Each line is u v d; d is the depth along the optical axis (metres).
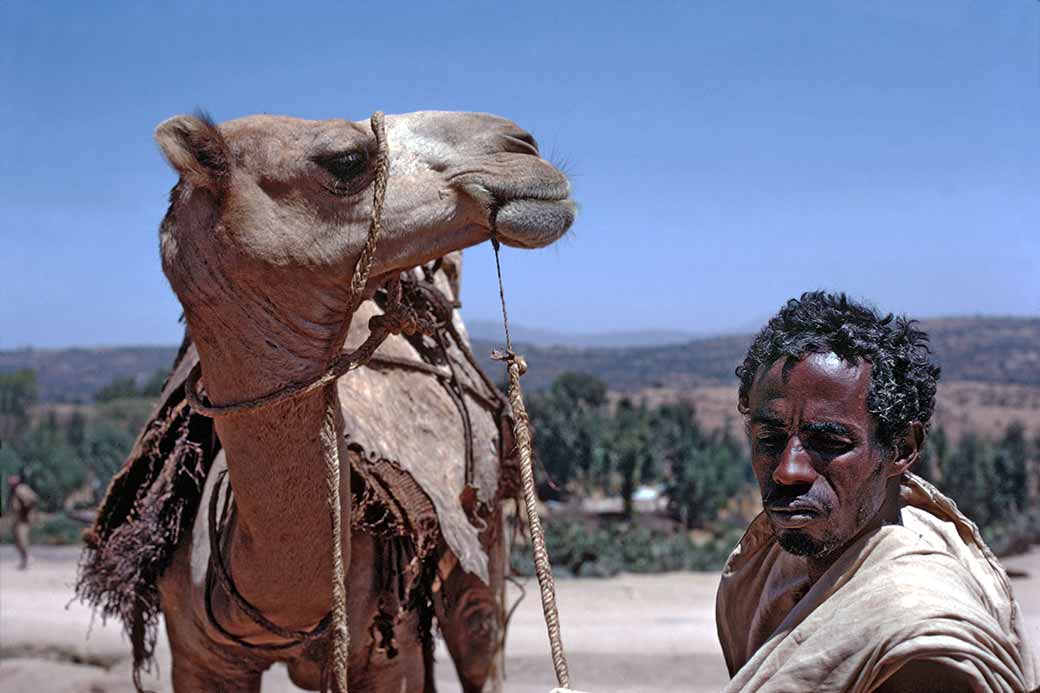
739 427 102.06
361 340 5.20
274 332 3.73
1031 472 50.72
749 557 2.75
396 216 3.76
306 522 3.85
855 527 2.26
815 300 2.40
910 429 2.34
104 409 73.88
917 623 1.98
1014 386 125.81
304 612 4.08
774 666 2.16
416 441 5.04
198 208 3.74
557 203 3.88
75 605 12.20
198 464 4.77
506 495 6.07
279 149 3.70
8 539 26.62
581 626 12.43
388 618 4.64
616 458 42.62
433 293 5.71
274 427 3.74
